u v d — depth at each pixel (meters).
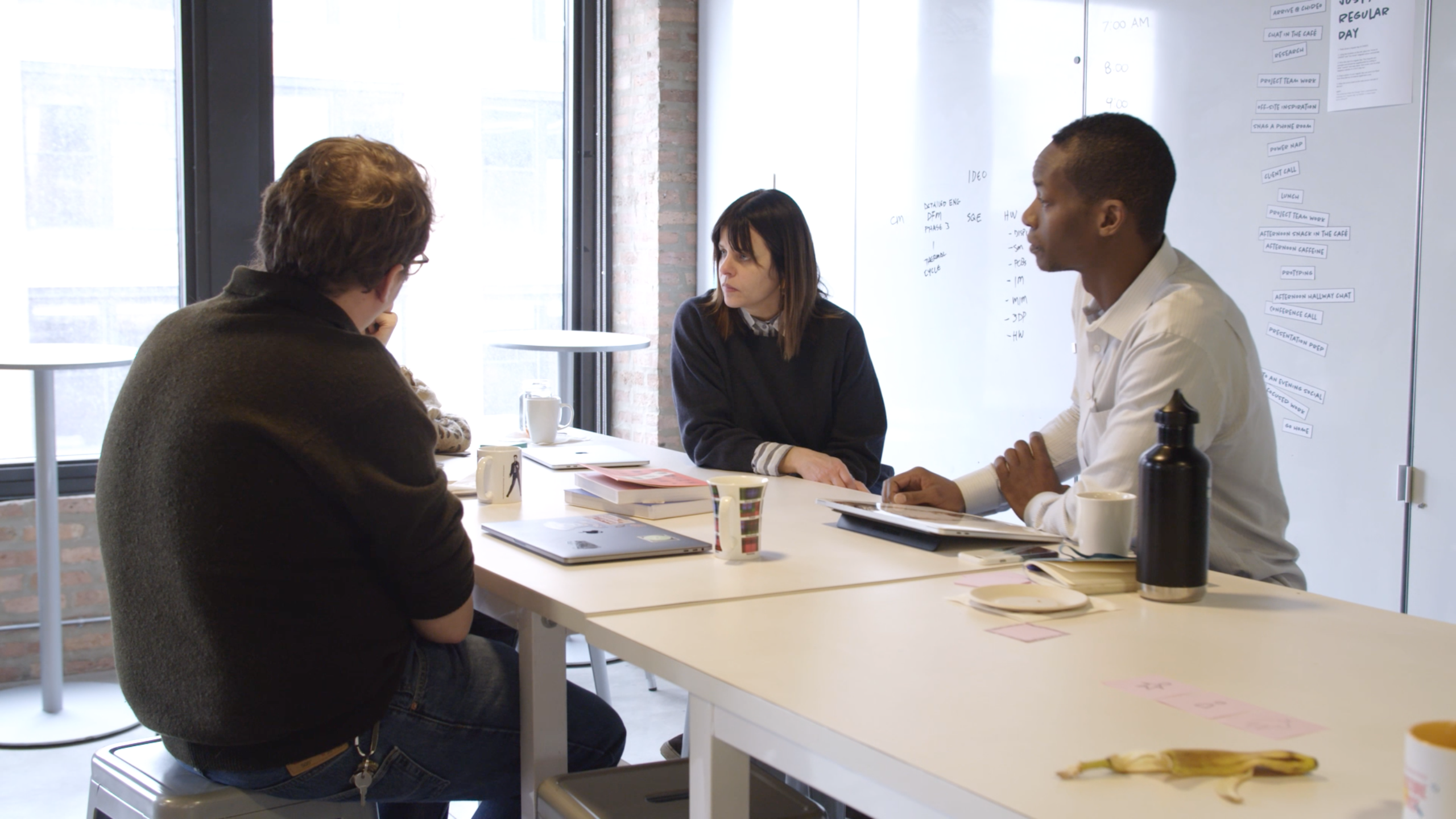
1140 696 1.04
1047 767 0.88
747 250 2.48
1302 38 2.63
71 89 3.71
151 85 3.81
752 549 1.58
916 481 2.04
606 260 4.90
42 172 3.70
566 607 1.34
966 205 3.56
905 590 1.43
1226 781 0.85
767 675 1.09
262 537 1.20
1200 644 1.21
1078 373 2.02
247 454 1.19
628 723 3.18
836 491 2.19
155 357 1.25
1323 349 2.62
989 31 3.46
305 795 1.33
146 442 1.22
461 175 4.60
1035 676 1.10
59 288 3.76
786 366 2.59
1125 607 1.36
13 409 3.70
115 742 3.06
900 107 3.79
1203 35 2.85
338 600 1.25
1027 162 3.35
